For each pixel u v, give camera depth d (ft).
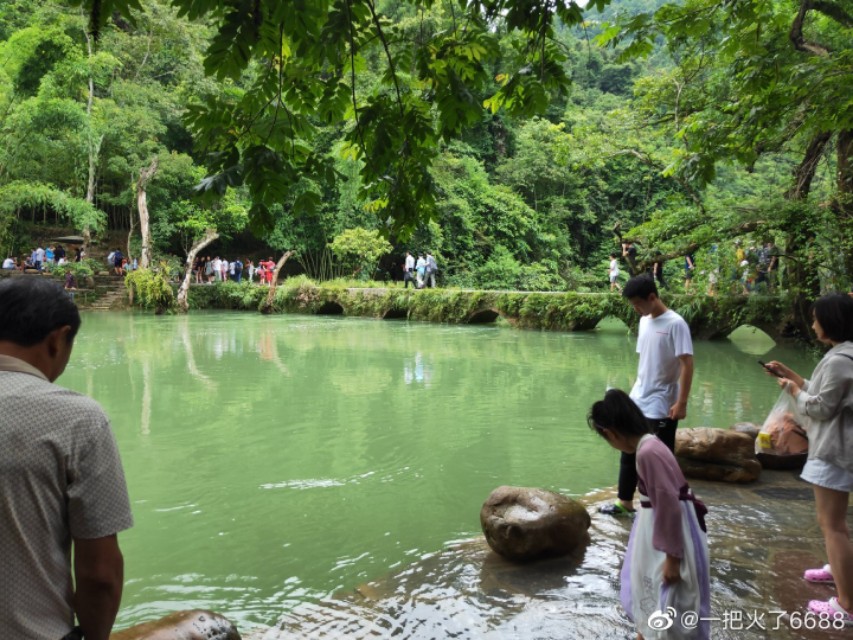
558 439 22.03
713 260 49.52
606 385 32.19
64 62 73.72
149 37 90.68
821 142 40.40
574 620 9.66
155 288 76.02
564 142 52.03
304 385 31.99
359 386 31.78
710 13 17.90
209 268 96.68
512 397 29.22
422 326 64.75
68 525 4.61
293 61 9.13
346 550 13.16
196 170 88.94
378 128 8.93
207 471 18.56
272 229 8.37
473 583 11.04
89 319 68.69
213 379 33.45
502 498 12.50
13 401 4.47
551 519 11.89
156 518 15.06
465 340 51.96
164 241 92.48
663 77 44.83
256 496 16.49
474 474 18.28
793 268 45.16
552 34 9.71
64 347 5.11
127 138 85.25
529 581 11.05
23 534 4.36
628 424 8.10
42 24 76.28
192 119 8.83
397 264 106.83
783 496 15.23
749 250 47.85
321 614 10.30
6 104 74.28
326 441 21.75
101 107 81.92
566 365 38.63
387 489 17.06
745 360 41.34
